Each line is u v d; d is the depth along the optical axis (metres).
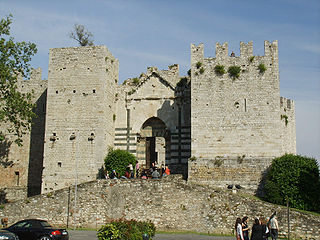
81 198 40.47
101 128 47.84
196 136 45.81
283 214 35.50
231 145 45.09
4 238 24.98
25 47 44.44
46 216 40.53
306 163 40.94
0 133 53.97
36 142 54.56
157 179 39.66
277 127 44.78
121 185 40.16
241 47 47.16
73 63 49.81
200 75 47.09
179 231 37.94
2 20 43.47
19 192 52.69
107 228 25.17
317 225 34.25
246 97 45.94
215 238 33.06
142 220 39.06
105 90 49.34
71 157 47.59
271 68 46.19
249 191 43.41
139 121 52.75
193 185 38.66
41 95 55.88
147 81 53.62
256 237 25.23
